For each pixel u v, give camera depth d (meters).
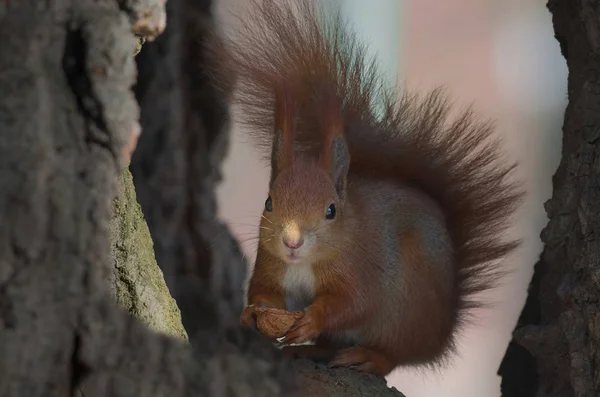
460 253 3.38
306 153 3.35
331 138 3.30
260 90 3.35
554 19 3.35
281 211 3.28
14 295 3.08
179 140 3.45
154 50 3.44
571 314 3.26
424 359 3.33
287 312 3.27
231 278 3.46
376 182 3.35
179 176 3.45
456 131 3.40
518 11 4.55
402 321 3.31
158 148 3.45
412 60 4.43
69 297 3.10
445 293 3.33
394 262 3.32
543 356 3.31
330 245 3.29
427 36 4.47
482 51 4.52
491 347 3.80
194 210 3.46
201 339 3.35
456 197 3.39
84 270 3.11
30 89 3.09
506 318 3.80
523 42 4.52
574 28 3.32
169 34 3.44
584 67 3.31
